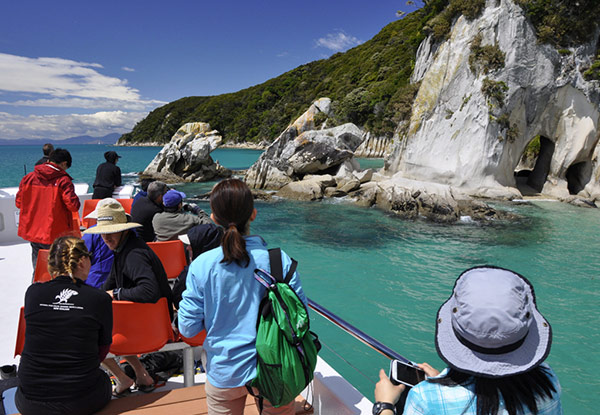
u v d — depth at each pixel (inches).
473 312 43.3
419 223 652.7
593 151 936.3
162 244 166.6
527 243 531.5
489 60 958.4
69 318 85.9
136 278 106.7
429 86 1105.4
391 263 444.5
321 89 4338.1
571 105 932.6
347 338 275.3
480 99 981.2
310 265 437.1
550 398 45.1
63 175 196.7
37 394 85.4
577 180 991.0
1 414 96.2
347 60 4554.6
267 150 1094.4
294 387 70.1
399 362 70.9
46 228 194.7
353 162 1088.2
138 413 93.1
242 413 79.8
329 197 908.0
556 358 256.5
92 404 90.4
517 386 43.9
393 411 60.6
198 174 1248.8
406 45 3378.4
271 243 528.7
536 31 933.8
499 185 981.8
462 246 516.7
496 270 47.7
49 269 90.6
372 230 602.2
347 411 94.1
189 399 99.7
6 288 218.1
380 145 2960.1
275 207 791.7
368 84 3417.8
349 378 225.8
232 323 72.6
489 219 683.4
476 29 1010.7
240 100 5625.0
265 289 72.8
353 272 414.0
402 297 348.8
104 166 318.3
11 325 176.7
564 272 420.8
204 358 137.9
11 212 304.2
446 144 1043.9
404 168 1127.6
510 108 952.3
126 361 133.0
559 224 649.0
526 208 807.1
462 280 48.7
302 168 1033.5
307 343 73.3
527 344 44.3
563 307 336.8
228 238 70.9
